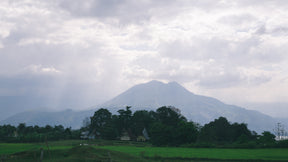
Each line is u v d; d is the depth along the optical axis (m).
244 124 147.38
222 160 60.28
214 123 155.00
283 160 59.47
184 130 122.06
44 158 47.16
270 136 110.12
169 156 64.25
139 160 49.53
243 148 96.31
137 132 179.12
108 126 168.00
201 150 85.94
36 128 188.00
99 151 49.94
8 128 179.50
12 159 47.31
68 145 102.69
